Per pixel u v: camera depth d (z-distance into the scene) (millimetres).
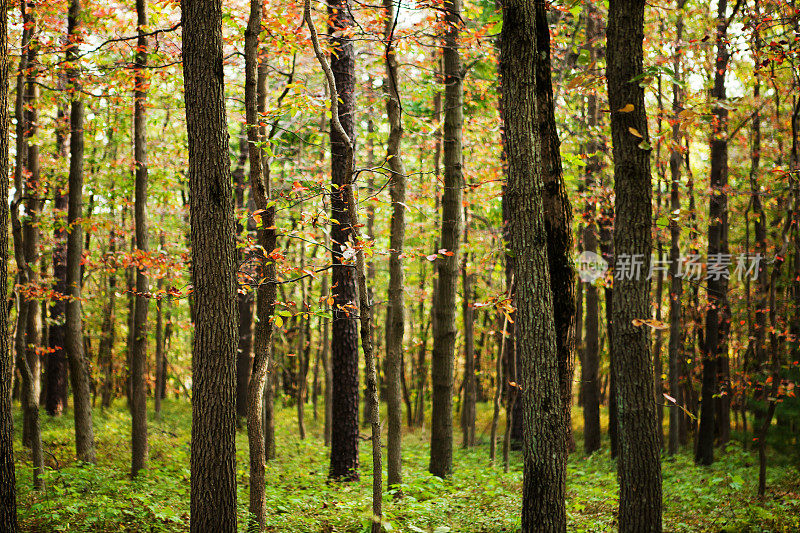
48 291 9977
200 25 5332
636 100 5320
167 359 25625
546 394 5312
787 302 11758
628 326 5289
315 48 6625
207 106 5332
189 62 5344
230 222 5441
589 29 12125
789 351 11727
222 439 5293
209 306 5305
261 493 6691
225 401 5312
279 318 6277
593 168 13508
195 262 5340
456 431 26969
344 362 11539
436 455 10555
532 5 5469
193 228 5344
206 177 5324
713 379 13172
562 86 12094
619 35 5375
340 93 11328
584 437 18000
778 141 11070
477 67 11523
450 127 10484
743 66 10469
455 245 10453
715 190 12031
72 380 11102
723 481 10703
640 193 5309
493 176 13312
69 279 10961
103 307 22047
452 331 10586
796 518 7629
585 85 5840
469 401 19562
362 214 7262
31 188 11531
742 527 7367
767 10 8234
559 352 6055
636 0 5340
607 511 8273
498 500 8758
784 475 10570
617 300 5363
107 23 10078
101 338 23688
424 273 24812
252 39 6758
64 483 9023
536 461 5305
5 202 5098
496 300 6359
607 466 14312
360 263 6457
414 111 15938
